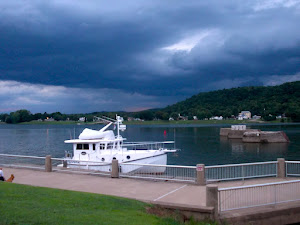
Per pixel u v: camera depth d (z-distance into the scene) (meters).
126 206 11.95
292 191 14.30
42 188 14.28
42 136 122.44
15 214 9.67
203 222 11.52
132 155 29.23
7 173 22.19
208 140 94.50
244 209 12.73
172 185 17.56
